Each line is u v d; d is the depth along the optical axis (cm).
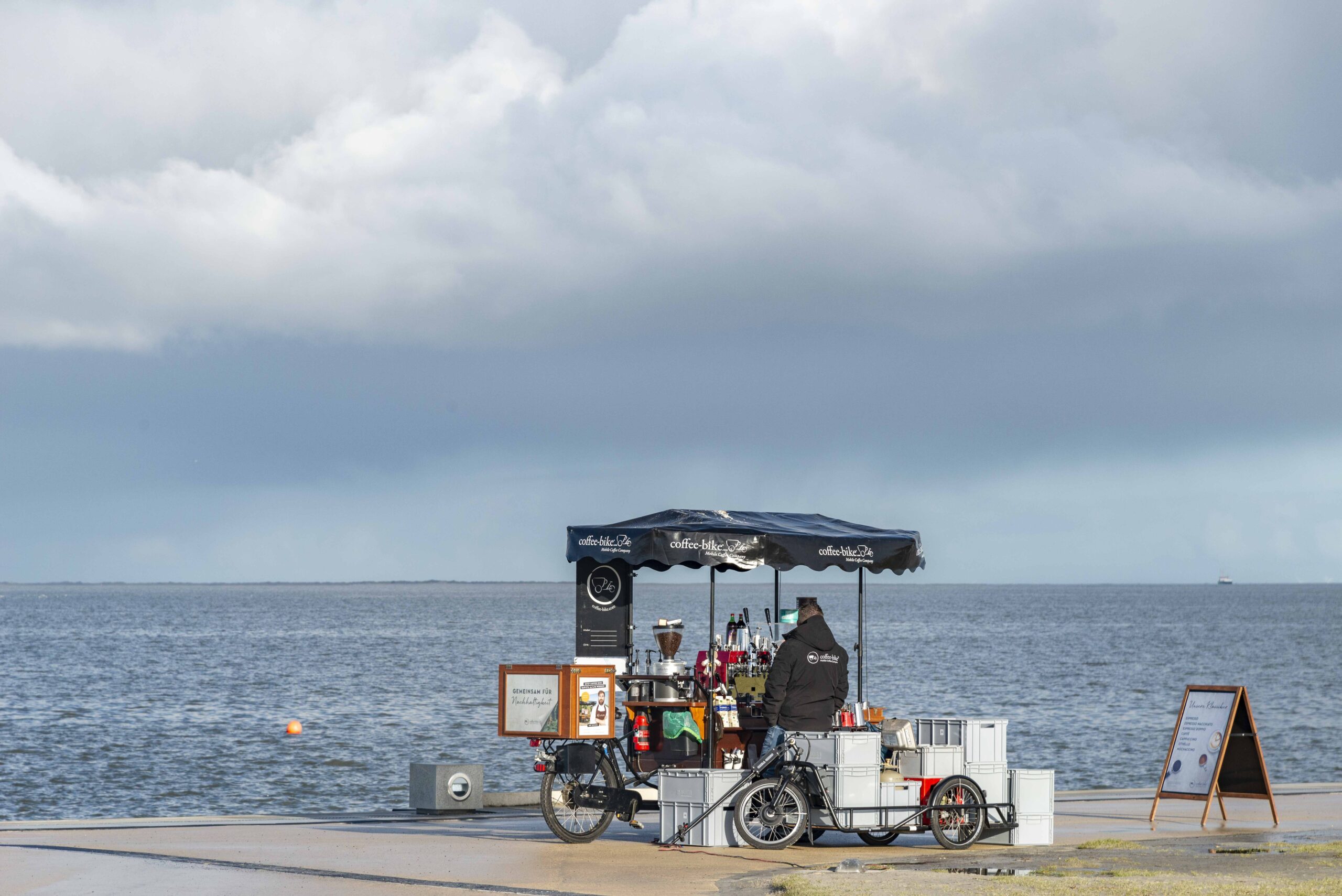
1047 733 5253
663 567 1875
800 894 1255
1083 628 17362
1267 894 1252
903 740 1742
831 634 1730
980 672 8938
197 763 4309
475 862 1509
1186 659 10669
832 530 1856
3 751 4616
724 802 1652
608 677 1716
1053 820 1747
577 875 1419
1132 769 4241
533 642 13212
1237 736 1892
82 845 1661
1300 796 2314
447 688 7406
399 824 1970
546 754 1730
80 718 5731
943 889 1274
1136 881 1322
